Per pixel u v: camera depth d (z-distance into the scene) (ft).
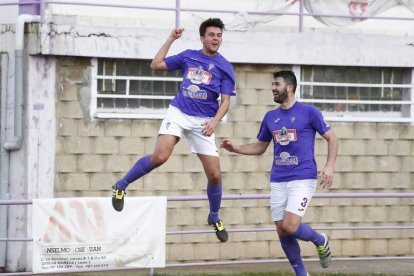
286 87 99.50
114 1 128.16
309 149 99.91
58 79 123.75
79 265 108.47
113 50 123.54
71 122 124.36
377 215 135.23
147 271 123.85
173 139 90.79
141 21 129.08
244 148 103.40
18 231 123.13
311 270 125.29
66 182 124.36
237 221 130.31
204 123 90.27
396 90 135.74
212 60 91.09
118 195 93.15
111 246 109.40
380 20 137.49
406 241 136.15
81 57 124.06
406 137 135.54
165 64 91.50
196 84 90.68
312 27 134.41
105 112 125.70
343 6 132.36
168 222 128.16
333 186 133.18
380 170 134.72
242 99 129.49
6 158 123.75
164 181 127.75
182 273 120.57
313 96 132.16
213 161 92.99
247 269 125.70
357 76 134.00
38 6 123.13
